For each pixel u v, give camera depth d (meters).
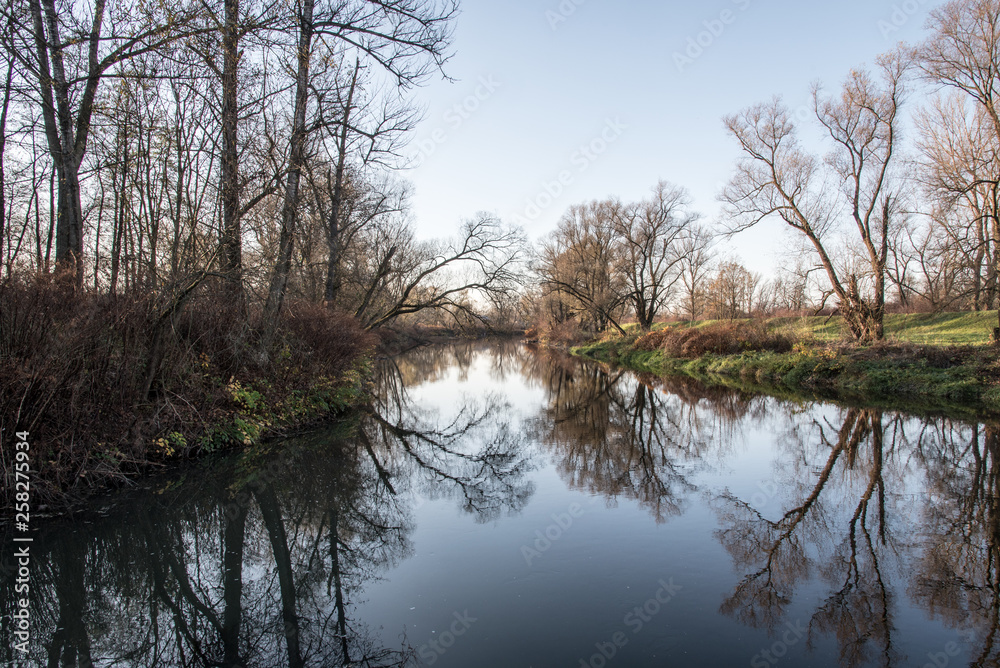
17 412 5.87
